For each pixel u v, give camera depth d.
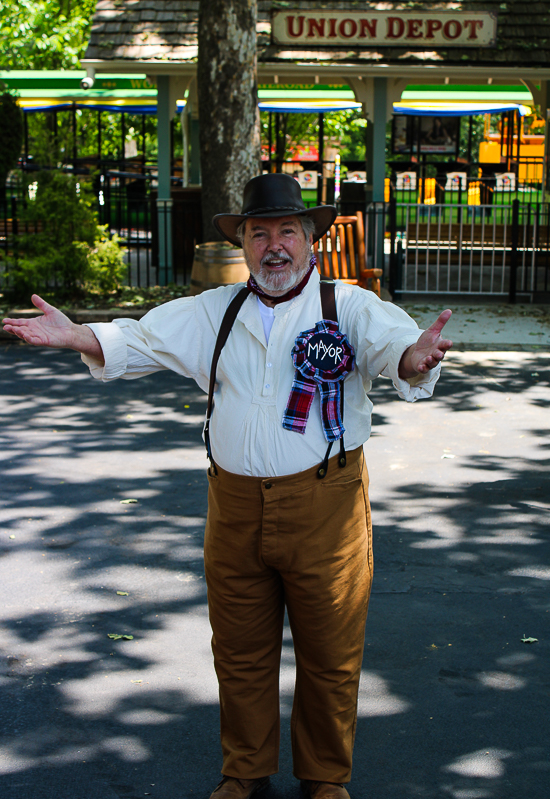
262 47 13.41
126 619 4.13
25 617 4.14
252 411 2.67
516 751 3.19
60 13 26.95
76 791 2.97
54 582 4.49
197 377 2.87
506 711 3.42
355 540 2.76
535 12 13.77
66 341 2.66
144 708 3.44
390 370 2.56
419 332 2.58
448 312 2.41
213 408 2.80
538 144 25.28
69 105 19.75
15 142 16.17
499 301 12.87
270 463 2.64
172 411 7.68
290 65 13.30
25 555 4.80
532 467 6.21
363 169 23.58
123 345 2.72
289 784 3.05
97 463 6.30
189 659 3.79
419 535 5.08
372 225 14.38
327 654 2.78
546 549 4.90
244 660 2.86
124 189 20.89
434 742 3.24
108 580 4.52
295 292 2.70
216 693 3.55
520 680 3.63
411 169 21.03
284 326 2.69
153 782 3.03
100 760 3.14
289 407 2.64
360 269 9.87
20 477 6.01
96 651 3.85
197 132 17.14
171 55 13.23
